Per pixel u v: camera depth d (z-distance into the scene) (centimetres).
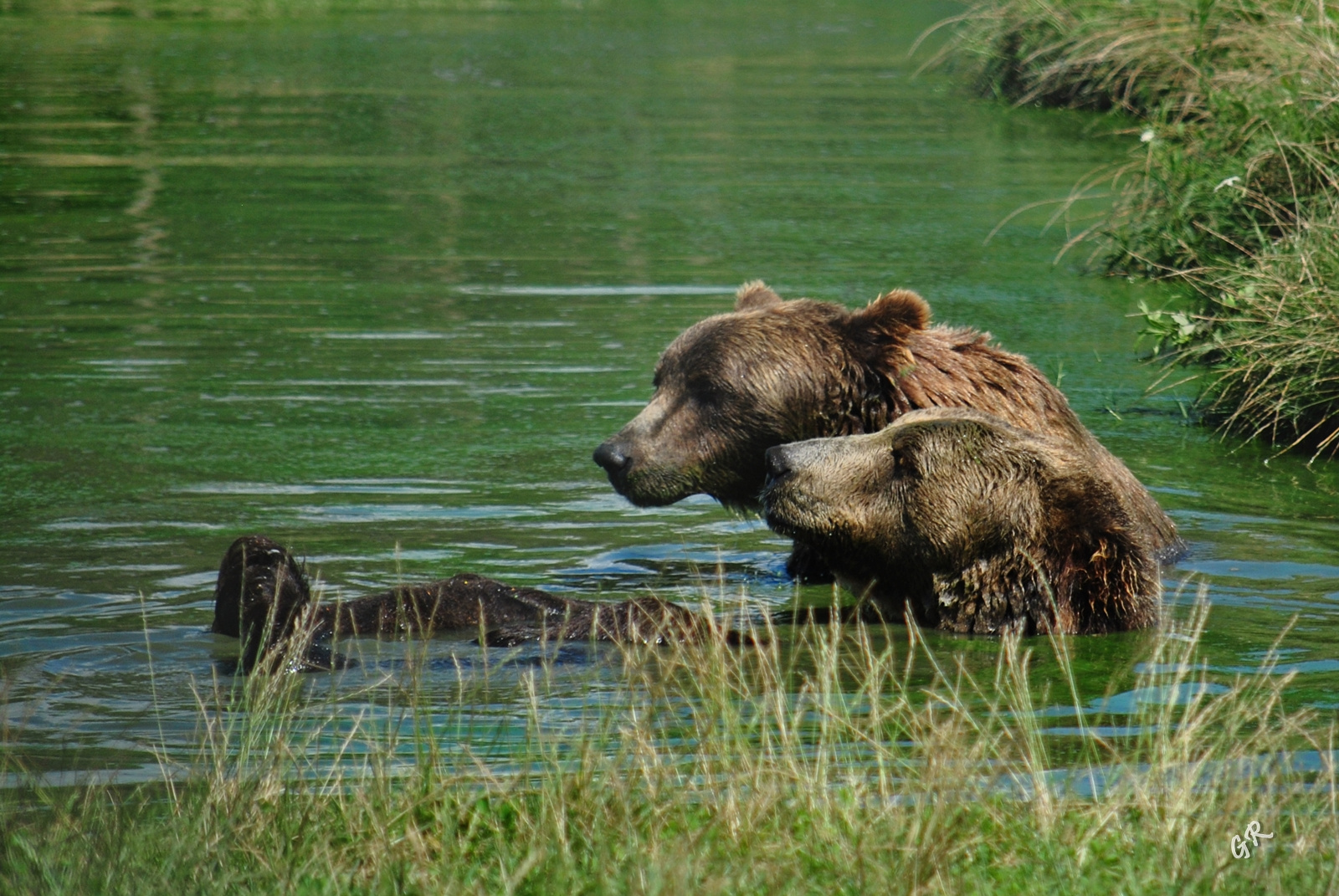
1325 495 1300
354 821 675
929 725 777
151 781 718
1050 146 3198
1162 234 2123
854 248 2295
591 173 2912
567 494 1266
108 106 3681
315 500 1227
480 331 1808
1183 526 1211
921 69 4522
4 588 1005
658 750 755
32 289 2003
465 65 4666
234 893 609
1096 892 621
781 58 4991
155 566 1056
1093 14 3591
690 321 1850
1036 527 980
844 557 1020
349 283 2052
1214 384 1560
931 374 1138
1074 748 770
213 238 2327
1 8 6000
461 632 927
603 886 607
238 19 5966
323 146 3186
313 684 843
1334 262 1576
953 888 621
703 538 1187
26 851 625
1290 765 726
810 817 671
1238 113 2120
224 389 1571
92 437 1402
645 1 7538
